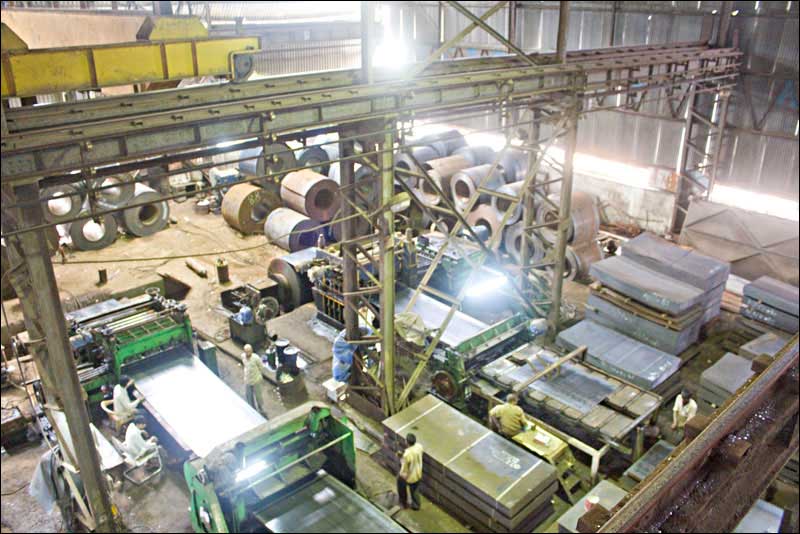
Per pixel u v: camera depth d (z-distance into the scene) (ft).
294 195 64.90
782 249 56.18
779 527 21.33
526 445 34.37
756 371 11.54
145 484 34.24
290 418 31.45
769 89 59.77
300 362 45.75
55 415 28.71
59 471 32.22
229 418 35.58
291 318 51.44
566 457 34.65
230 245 66.18
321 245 55.16
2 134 21.67
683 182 66.23
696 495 8.89
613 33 68.59
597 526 8.40
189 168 26.43
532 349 42.34
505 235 60.29
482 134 86.43
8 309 49.93
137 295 55.57
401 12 90.22
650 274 48.55
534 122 42.75
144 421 36.99
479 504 30.45
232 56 27.22
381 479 35.24
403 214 65.92
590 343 43.01
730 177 64.80
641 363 40.57
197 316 52.26
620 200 69.77
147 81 25.14
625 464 36.29
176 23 25.52
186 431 34.45
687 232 62.34
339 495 30.07
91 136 23.41
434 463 32.24
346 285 39.17
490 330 42.55
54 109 23.79
